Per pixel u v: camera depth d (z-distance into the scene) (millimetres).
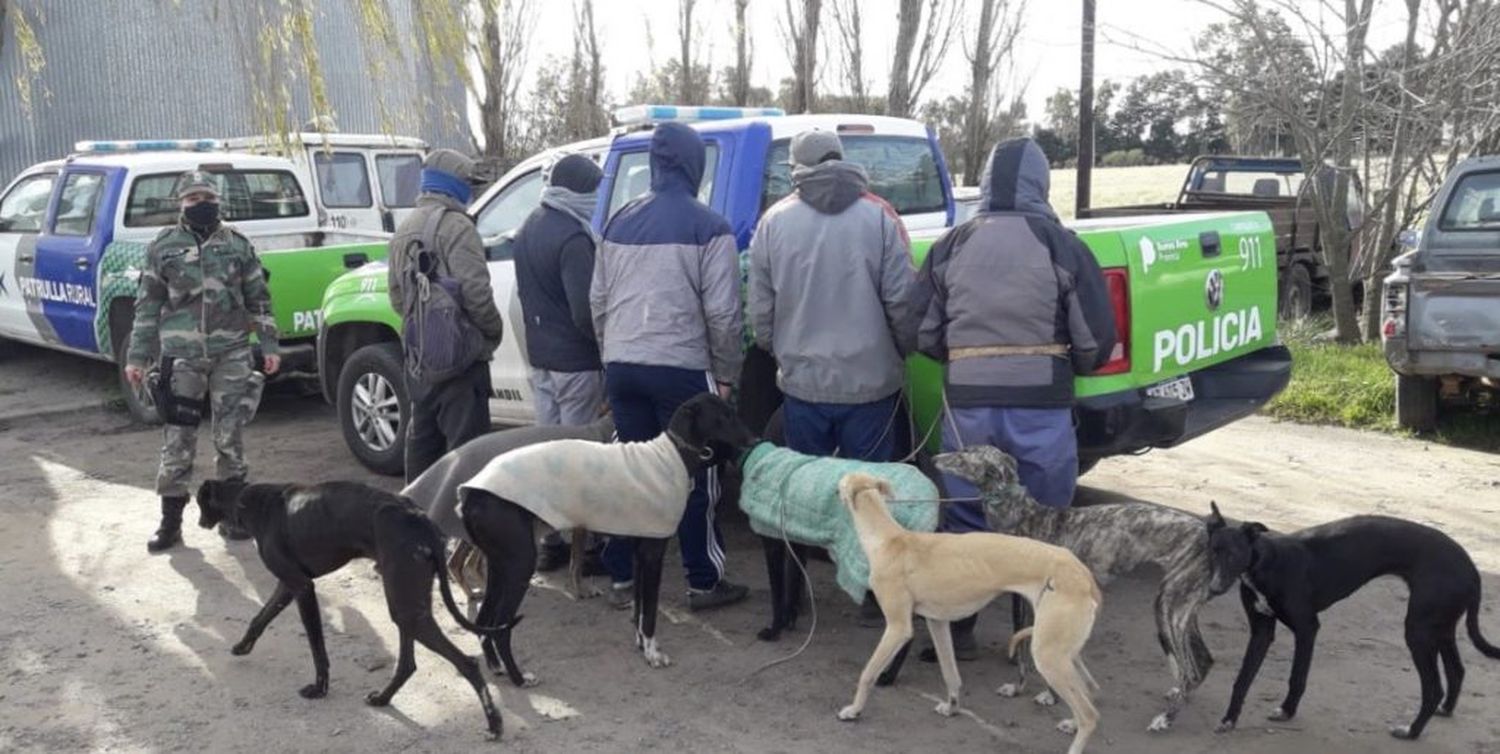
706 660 5000
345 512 4422
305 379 9867
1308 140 11914
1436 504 7004
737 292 5195
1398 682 4695
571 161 5688
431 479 5047
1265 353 6305
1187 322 5516
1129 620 5410
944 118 15172
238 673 4879
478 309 5852
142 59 17125
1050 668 4031
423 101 12281
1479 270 8203
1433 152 11961
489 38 14969
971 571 4203
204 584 5895
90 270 9547
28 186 10789
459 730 4387
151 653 5074
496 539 4594
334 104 16781
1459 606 4125
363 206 12039
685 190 5223
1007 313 4625
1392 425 8984
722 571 5551
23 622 5402
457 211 5906
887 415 5188
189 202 6289
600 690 4715
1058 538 4535
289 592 4680
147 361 6426
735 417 4902
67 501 7344
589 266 5574
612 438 5477
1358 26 11297
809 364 5039
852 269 4934
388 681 4805
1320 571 4188
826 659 5012
